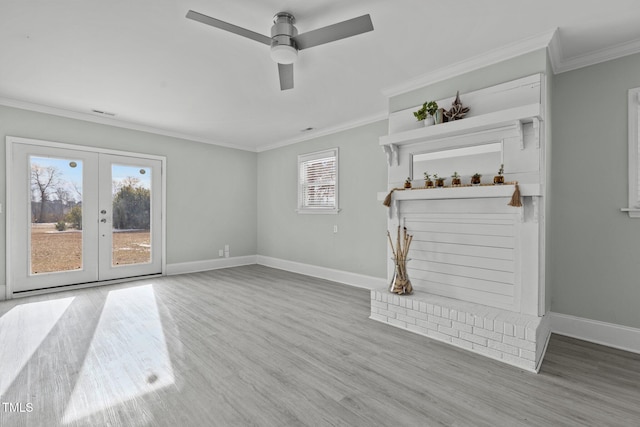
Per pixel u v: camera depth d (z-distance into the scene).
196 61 2.69
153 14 2.04
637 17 2.09
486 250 2.59
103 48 2.48
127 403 1.73
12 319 3.01
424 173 3.00
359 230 4.42
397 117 3.24
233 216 5.89
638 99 2.40
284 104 3.78
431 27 2.22
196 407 1.70
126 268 4.63
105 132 4.38
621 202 2.48
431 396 1.81
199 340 2.56
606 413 1.66
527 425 1.57
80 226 4.20
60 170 4.03
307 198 5.26
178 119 4.36
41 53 2.55
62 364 2.16
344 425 1.57
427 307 2.65
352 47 2.48
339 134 4.69
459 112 2.68
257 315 3.17
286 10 2.01
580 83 2.65
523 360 2.13
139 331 2.74
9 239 3.66
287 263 5.56
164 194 4.98
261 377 2.01
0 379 1.97
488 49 2.51
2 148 3.62
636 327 2.41
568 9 2.01
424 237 2.99
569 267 2.71
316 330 2.79
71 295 3.85
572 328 2.66
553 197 2.77
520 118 2.27
